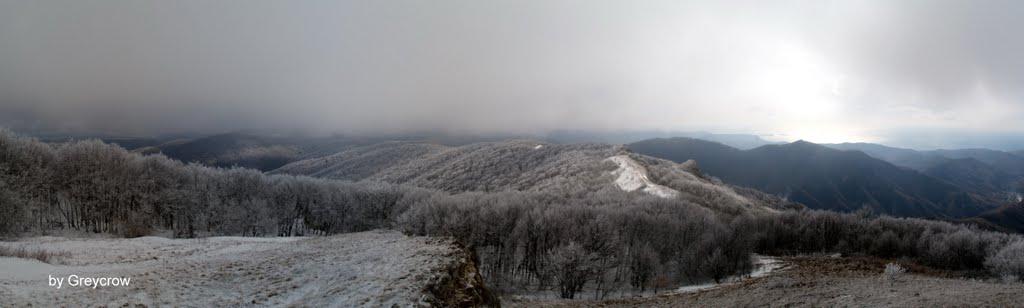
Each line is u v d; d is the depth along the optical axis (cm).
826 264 5512
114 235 6050
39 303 1434
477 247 5553
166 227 7006
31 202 5650
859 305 1861
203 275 1997
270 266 2181
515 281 5191
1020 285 2278
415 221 6306
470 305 1809
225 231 6544
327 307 1496
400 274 1823
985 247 5553
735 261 5519
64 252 3019
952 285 2361
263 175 9138
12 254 2528
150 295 1603
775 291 2605
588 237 5256
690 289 4228
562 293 4475
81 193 6159
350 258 2250
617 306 2653
